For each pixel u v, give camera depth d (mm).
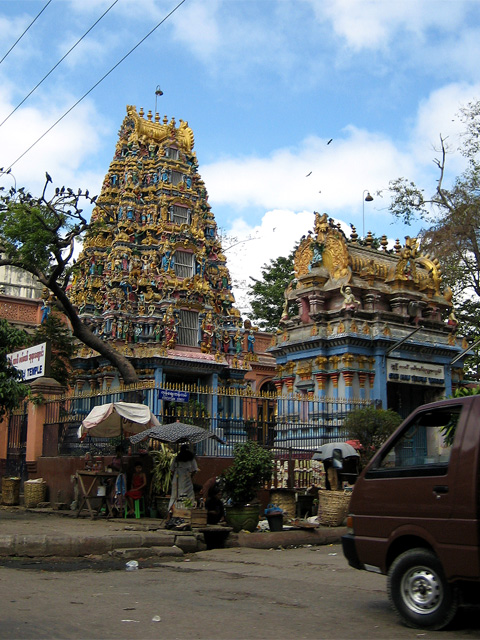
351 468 19625
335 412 24047
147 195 42062
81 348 37062
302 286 28109
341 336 25328
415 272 28391
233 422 20609
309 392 26125
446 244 29969
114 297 37688
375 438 20516
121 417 18547
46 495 20969
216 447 19234
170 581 10219
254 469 15430
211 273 43031
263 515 18156
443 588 7270
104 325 37469
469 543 7125
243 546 14445
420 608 7465
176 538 13539
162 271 39188
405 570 7629
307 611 8242
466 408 7750
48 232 22891
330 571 11516
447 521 7355
